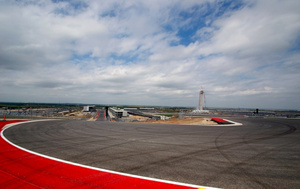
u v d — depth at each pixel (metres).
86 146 6.92
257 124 16.69
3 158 5.15
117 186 3.37
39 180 3.63
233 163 4.89
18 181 3.57
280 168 4.50
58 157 5.35
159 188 3.28
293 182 3.62
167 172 4.16
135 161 5.04
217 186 3.41
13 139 8.05
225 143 7.68
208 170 4.32
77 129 12.20
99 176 3.88
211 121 20.11
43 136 9.03
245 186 3.42
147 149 6.51
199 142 7.89
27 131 10.60
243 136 9.62
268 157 5.52
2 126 12.26
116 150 6.32
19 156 5.38
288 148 6.76
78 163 4.79
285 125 15.64
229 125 15.95
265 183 3.56
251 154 5.86
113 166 4.57
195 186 3.40
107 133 10.52
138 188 3.29
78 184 3.45
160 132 11.17
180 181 3.63
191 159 5.26
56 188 3.26
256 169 4.41
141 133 10.66
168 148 6.68
